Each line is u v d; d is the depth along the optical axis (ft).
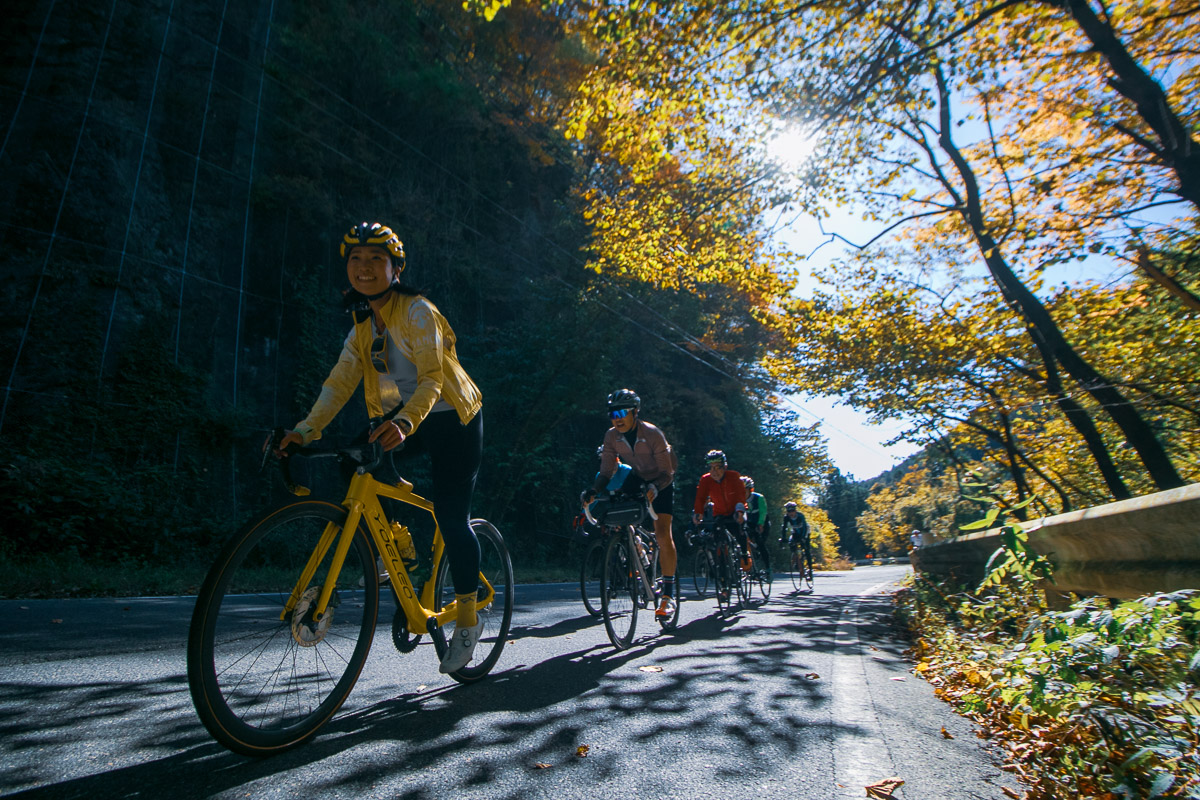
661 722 8.48
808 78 31.60
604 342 63.62
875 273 47.93
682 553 84.28
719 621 20.90
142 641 12.91
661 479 17.76
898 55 28.81
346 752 6.94
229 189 50.01
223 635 6.72
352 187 60.29
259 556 7.54
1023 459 46.65
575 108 36.88
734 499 27.14
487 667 10.94
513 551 61.77
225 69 52.39
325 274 54.19
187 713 8.04
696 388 99.40
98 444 37.37
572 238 76.13
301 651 7.58
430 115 69.46
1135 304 35.47
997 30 32.40
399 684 9.90
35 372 36.42
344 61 62.39
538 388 60.34
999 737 8.47
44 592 22.65
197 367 44.09
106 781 5.90
